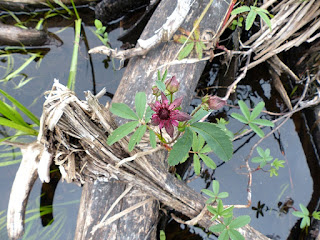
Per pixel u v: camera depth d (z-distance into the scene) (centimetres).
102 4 58
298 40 52
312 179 51
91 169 39
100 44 60
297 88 55
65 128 35
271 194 50
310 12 52
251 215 49
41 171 39
